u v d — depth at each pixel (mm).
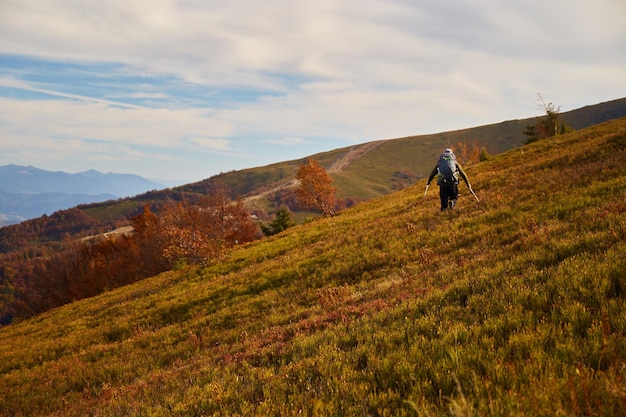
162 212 76812
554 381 3670
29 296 76875
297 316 11203
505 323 5309
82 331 19172
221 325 13648
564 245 7980
